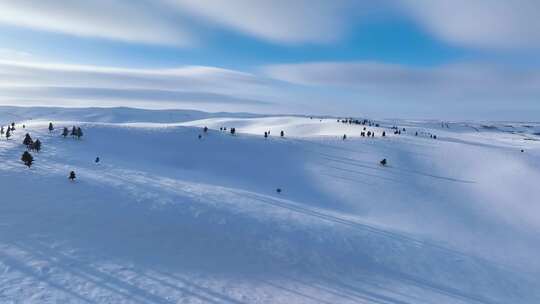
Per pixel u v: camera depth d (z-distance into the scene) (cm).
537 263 4950
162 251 3212
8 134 7650
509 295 3631
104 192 4456
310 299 2778
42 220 3372
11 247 2769
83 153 7362
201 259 3200
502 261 4719
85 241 3112
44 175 4753
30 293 2205
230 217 4316
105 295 2323
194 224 3922
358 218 5781
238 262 3272
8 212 3419
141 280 2619
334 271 3409
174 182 5750
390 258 3966
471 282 3775
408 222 6450
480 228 6469
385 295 3066
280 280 3053
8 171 4659
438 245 4825
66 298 2214
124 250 3091
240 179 8156
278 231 4134
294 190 7844
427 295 3222
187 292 2561
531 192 8531
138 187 4953
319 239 4103
